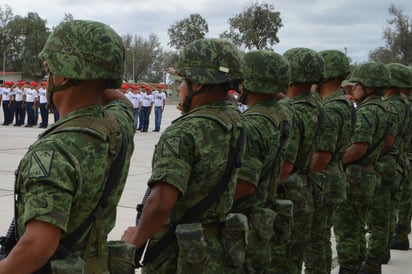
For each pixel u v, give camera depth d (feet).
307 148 12.78
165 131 8.65
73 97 6.57
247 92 10.94
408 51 158.51
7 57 235.61
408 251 21.66
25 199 6.01
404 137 18.71
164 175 8.25
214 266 8.80
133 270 7.23
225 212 8.91
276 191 11.69
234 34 143.95
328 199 14.25
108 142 6.55
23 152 39.32
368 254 17.69
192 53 8.84
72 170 6.03
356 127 15.90
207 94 8.86
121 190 7.06
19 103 64.13
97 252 6.69
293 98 12.93
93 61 6.44
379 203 17.49
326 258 14.55
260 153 10.27
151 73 259.60
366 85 16.24
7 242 6.53
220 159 8.57
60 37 6.51
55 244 5.91
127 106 9.20
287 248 12.69
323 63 13.19
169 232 8.87
